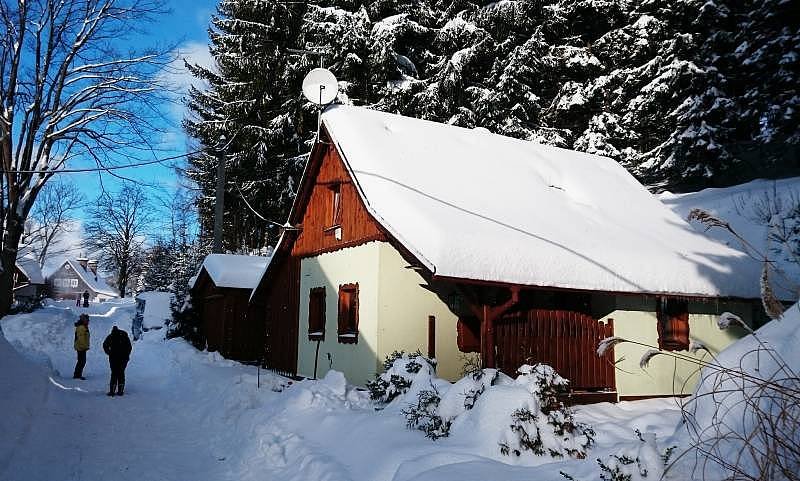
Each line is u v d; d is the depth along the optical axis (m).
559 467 6.30
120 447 9.56
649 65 29.83
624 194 17.52
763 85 25.77
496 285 10.96
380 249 12.60
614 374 12.91
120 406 13.21
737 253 15.60
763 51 24.73
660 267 13.35
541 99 33.72
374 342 12.32
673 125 29.95
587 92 31.94
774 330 5.45
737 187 25.25
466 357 13.02
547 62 31.92
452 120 30.50
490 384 8.16
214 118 34.62
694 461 5.11
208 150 28.02
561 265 11.95
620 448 5.78
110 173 22.89
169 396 14.91
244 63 30.86
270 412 10.68
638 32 30.56
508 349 11.61
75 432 10.26
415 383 9.26
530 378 7.73
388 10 31.44
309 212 16.70
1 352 11.93
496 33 32.25
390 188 12.66
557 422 7.27
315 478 7.27
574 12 33.19
